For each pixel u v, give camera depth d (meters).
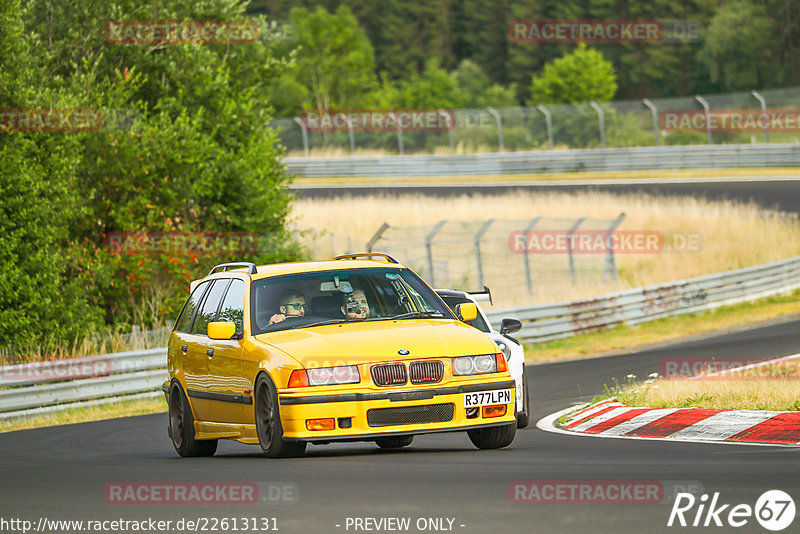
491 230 146.25
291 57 110.00
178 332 41.28
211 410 37.06
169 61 99.56
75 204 83.44
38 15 95.62
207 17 103.88
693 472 27.05
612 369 72.25
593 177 191.38
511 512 22.19
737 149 191.25
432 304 36.59
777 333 86.94
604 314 104.50
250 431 34.38
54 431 58.59
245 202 101.88
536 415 50.59
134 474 31.56
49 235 80.06
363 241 141.50
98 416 67.12
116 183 88.62
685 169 192.75
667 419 40.50
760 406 40.44
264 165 105.00
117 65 98.81
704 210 152.00
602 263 133.88
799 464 28.08
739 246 136.38
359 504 23.61
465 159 197.25
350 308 35.28
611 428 41.22
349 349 31.95
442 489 25.27
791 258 124.19
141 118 93.62
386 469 29.31
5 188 78.38
